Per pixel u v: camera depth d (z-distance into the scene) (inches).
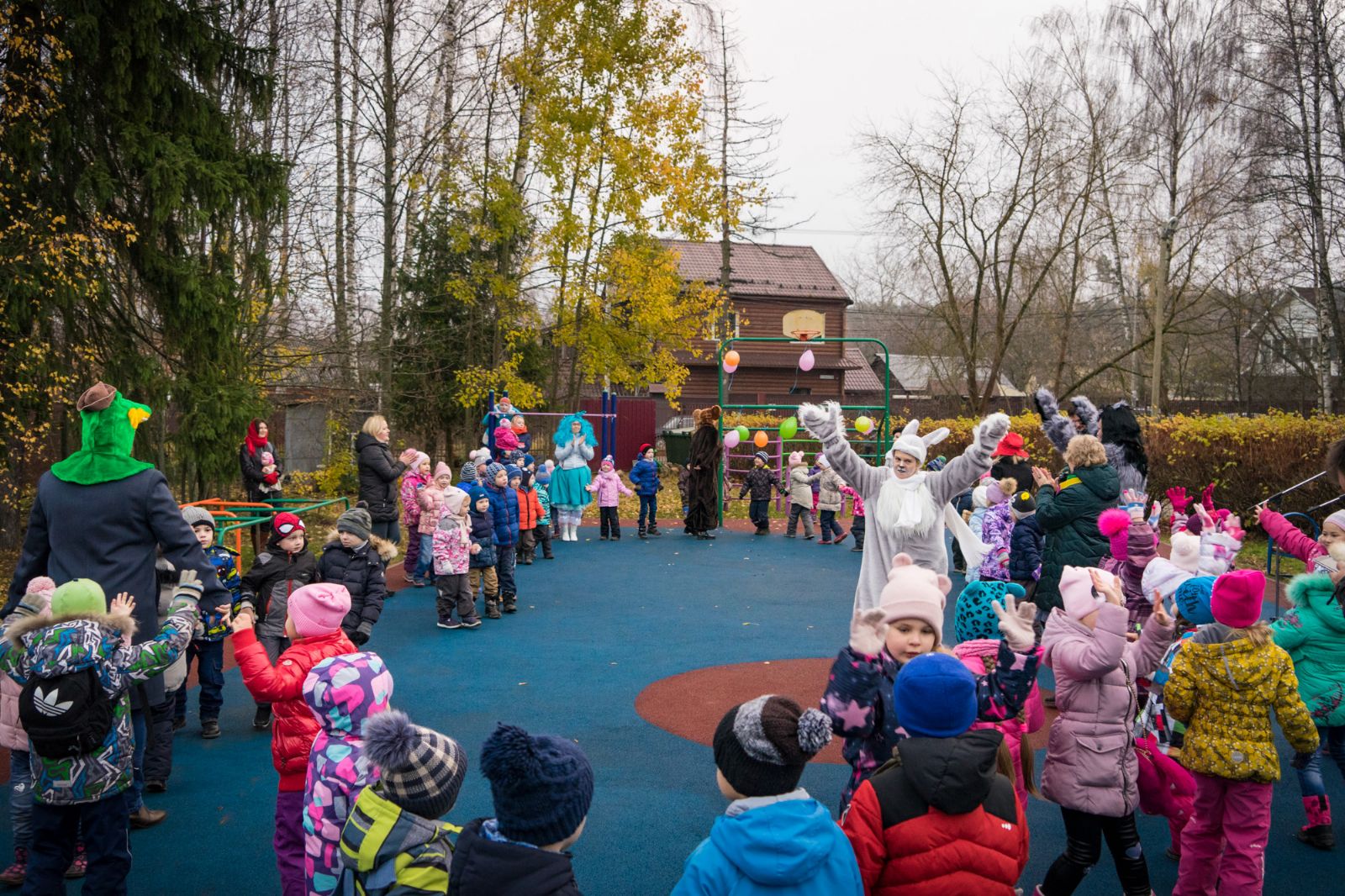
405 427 1067.9
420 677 324.8
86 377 528.4
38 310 482.0
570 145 921.5
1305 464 621.3
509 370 932.0
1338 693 190.9
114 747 158.2
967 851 110.2
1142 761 162.1
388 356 900.6
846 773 236.5
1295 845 196.4
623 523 768.9
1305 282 1132.5
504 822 103.0
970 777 109.5
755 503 683.4
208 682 265.4
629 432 1227.9
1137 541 264.5
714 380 1675.7
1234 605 159.0
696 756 251.0
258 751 256.1
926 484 253.8
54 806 155.1
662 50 927.0
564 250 931.3
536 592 480.7
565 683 319.3
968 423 877.2
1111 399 1594.5
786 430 671.1
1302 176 1041.5
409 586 494.0
